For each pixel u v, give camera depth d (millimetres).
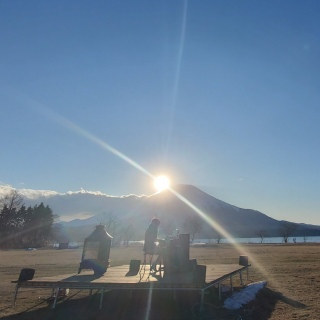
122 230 89625
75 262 26375
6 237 87312
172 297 10555
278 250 38312
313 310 9047
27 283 9406
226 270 12055
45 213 101688
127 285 8664
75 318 8414
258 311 9047
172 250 10852
